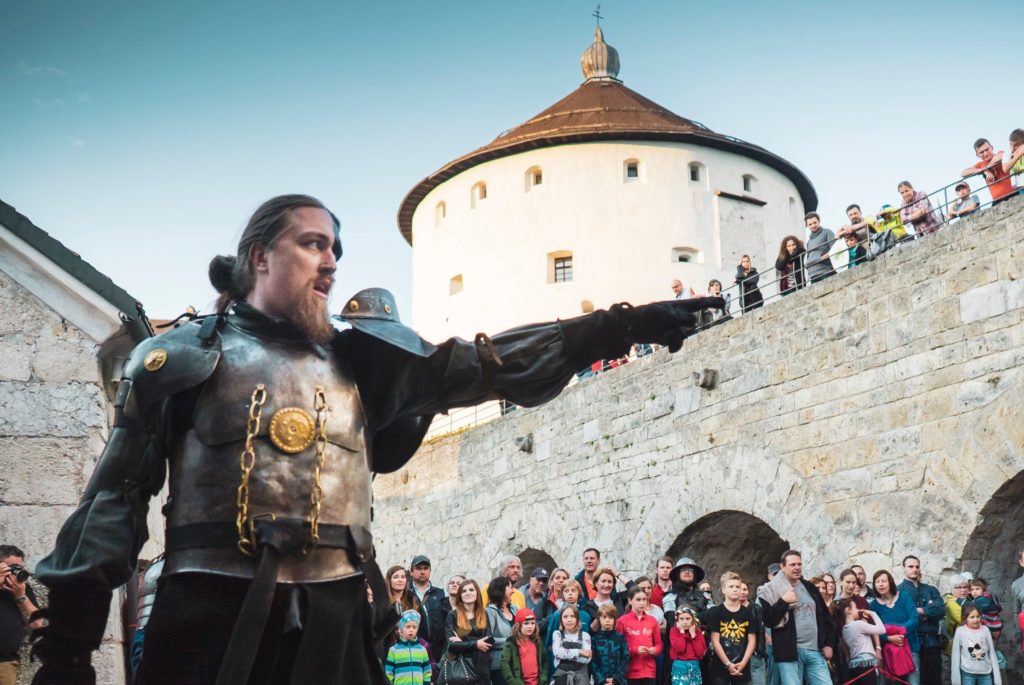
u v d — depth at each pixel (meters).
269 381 3.29
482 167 45.69
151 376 3.28
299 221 3.41
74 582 3.18
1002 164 15.24
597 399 22.44
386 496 31.61
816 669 12.70
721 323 19.09
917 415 15.24
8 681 7.75
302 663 3.16
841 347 16.58
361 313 3.52
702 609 14.37
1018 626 14.37
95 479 3.31
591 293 42.97
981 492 14.21
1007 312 14.13
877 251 17.20
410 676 11.60
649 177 43.88
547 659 13.39
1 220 8.73
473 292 44.91
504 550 25.58
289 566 3.18
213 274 3.57
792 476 17.20
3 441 8.63
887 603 13.46
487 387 3.54
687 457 19.62
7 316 8.84
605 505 21.88
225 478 3.21
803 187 48.88
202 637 3.14
